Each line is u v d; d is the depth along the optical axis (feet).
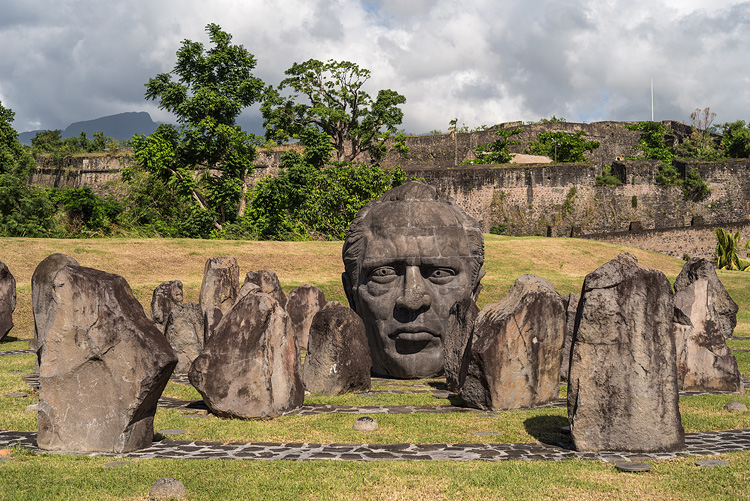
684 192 162.61
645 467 17.97
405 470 17.90
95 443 20.11
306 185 112.88
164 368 20.34
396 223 38.24
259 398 25.09
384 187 122.62
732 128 202.80
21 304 59.98
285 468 18.11
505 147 185.06
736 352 45.19
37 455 19.38
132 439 20.22
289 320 27.12
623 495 15.98
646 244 143.64
